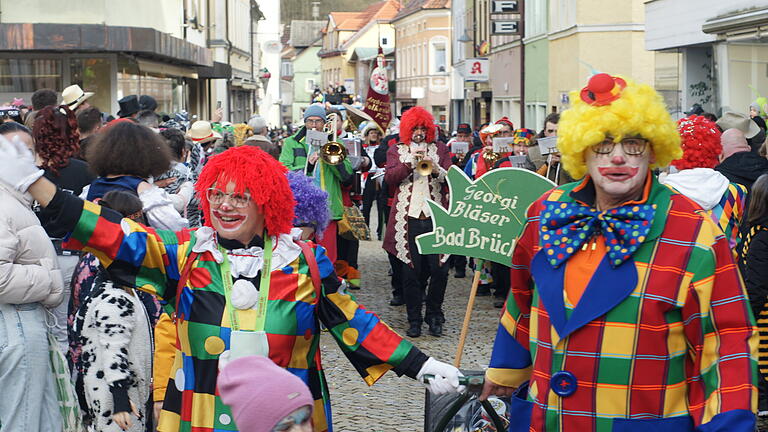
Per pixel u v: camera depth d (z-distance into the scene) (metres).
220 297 3.83
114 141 5.80
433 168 9.28
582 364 3.46
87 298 4.70
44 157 6.30
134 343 4.69
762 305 6.29
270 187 3.83
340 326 4.00
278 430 2.61
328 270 3.99
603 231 3.48
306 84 118.00
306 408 2.64
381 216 17.45
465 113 53.38
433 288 9.52
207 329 3.80
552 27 31.58
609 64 27.80
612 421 3.42
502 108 41.97
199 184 3.88
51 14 19.41
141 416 4.73
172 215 5.78
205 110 35.34
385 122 15.45
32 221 4.77
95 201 5.65
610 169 3.48
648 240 3.43
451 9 59.66
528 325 3.85
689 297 3.39
